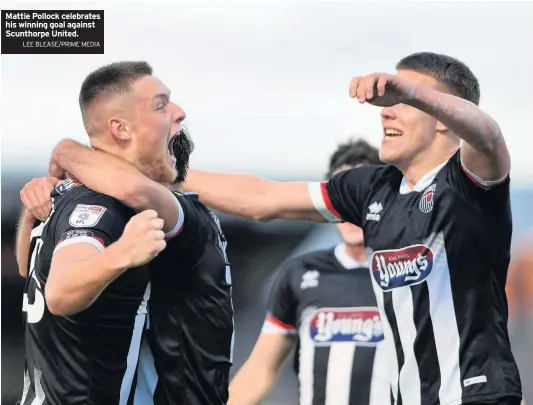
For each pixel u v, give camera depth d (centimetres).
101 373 890
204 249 951
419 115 1068
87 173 920
